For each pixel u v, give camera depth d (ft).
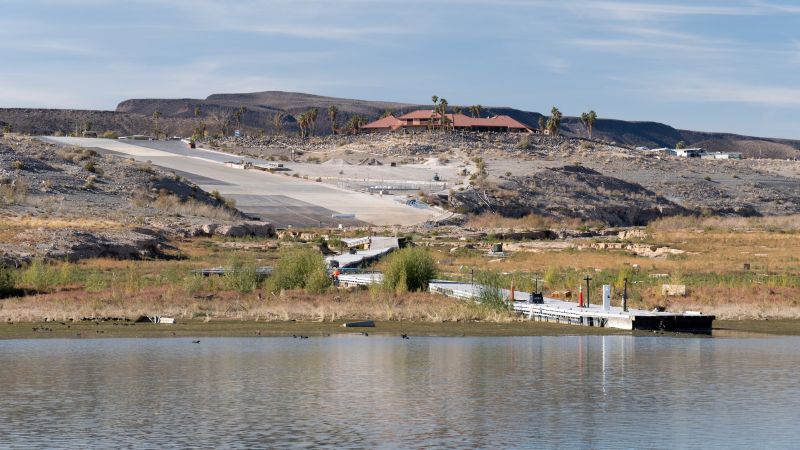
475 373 156.76
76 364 163.73
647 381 150.92
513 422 125.70
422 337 195.72
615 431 120.78
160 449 113.09
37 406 133.69
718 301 250.98
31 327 205.77
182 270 321.93
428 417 128.26
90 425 123.85
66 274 278.05
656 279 296.30
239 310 229.86
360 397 139.85
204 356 172.14
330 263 310.45
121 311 226.17
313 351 177.58
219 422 125.49
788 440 116.78
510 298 238.48
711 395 140.77
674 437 118.32
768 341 194.08
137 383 148.15
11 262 322.14
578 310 218.79
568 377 153.79
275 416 128.67
